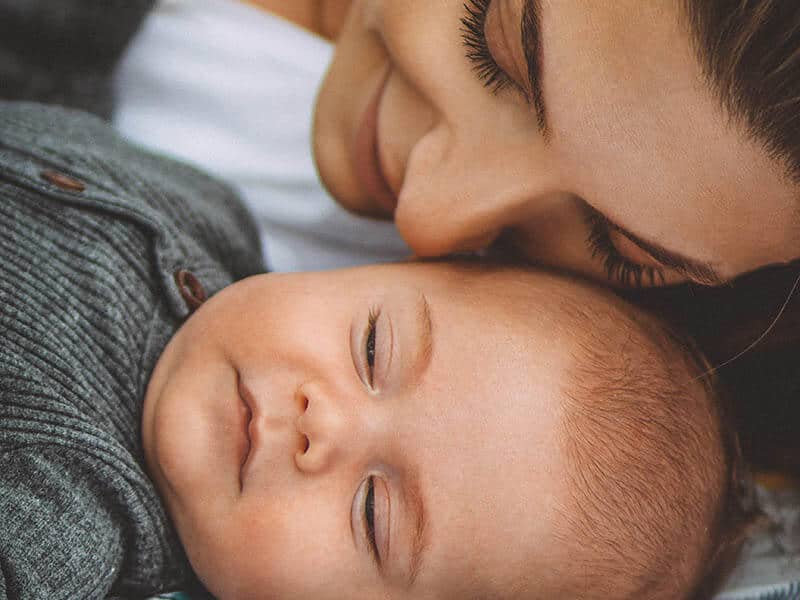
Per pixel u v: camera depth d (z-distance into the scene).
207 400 0.88
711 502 0.96
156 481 0.91
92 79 1.25
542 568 0.88
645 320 1.00
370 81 0.99
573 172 0.78
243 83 1.31
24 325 0.83
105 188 0.98
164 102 1.32
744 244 0.77
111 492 0.83
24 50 1.19
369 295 0.95
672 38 0.67
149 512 0.87
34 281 0.86
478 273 0.99
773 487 1.25
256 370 0.88
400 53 0.88
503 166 0.82
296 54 1.32
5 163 0.92
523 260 1.04
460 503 0.86
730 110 0.68
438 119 0.90
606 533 0.88
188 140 1.33
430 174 0.88
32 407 0.80
